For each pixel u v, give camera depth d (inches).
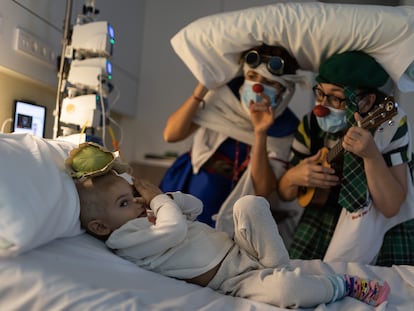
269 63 62.7
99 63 60.9
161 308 30.2
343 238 57.6
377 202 56.9
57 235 35.0
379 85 57.9
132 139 107.1
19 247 29.7
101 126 62.9
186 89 104.6
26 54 59.4
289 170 65.6
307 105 99.0
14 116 59.2
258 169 66.0
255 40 62.6
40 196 31.9
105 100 64.1
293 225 99.9
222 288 39.0
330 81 57.9
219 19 62.9
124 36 96.0
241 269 39.4
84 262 34.2
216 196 71.2
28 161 33.9
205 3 103.7
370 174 55.2
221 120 71.5
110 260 36.5
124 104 98.8
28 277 30.0
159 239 37.8
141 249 38.4
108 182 40.9
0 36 54.3
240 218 39.7
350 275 43.3
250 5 100.8
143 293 31.8
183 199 46.9
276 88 65.7
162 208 40.7
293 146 68.8
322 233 63.7
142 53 107.0
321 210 64.9
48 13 65.0
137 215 41.8
